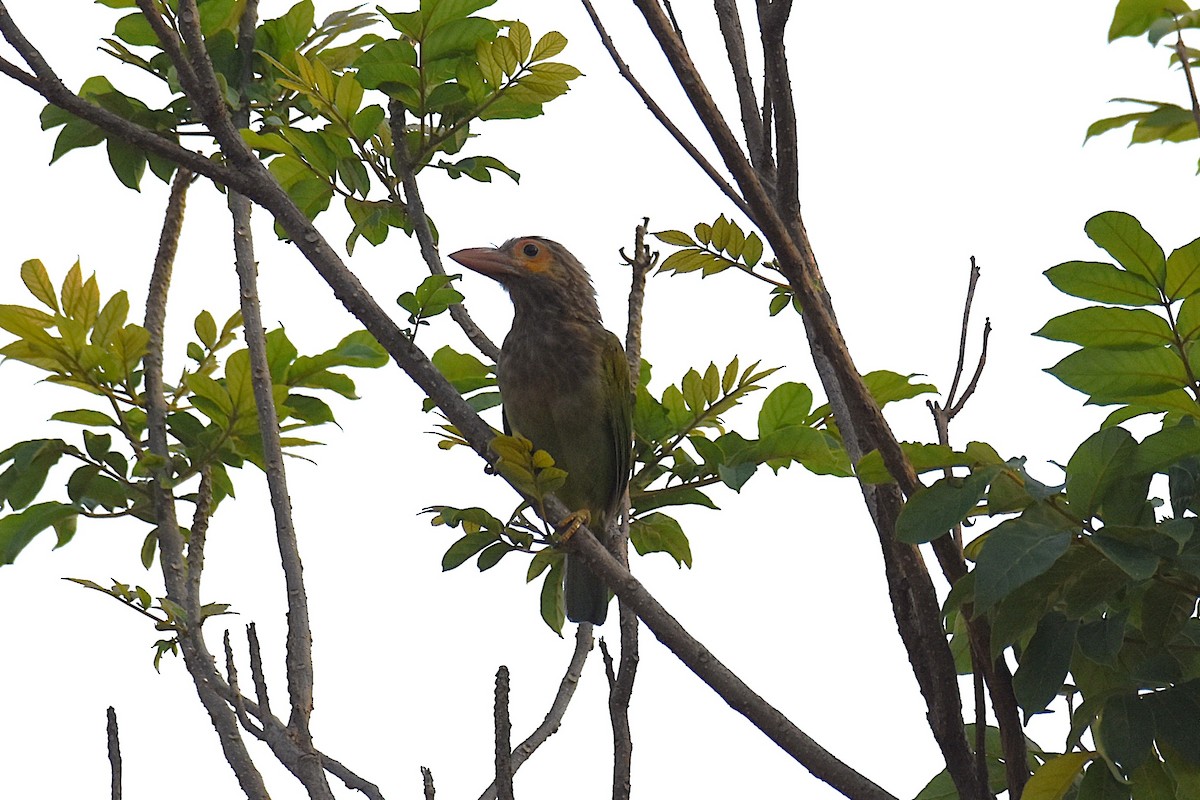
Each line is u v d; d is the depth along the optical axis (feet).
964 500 16.43
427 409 26.53
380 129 29.25
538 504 22.20
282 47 29.84
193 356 27.81
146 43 29.17
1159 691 16.92
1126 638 18.49
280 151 27.96
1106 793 17.26
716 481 25.86
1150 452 16.20
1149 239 16.29
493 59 27.14
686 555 26.89
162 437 25.14
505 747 17.83
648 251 25.61
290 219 21.48
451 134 28.12
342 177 28.04
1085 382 16.94
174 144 20.99
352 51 30.40
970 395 20.22
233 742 20.74
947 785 20.13
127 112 27.86
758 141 21.20
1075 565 16.47
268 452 22.97
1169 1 13.85
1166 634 17.19
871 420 16.72
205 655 22.41
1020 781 17.47
